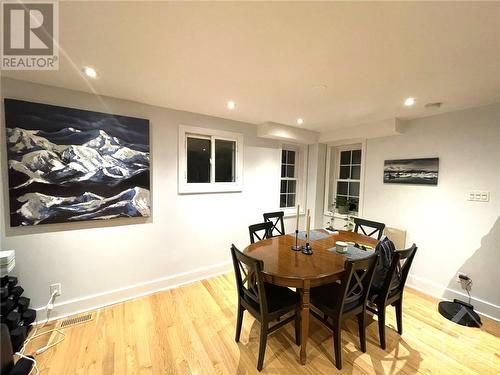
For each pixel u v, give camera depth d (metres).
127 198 2.47
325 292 1.94
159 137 2.68
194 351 1.84
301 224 4.30
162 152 2.71
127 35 1.31
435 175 2.76
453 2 1.01
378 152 3.39
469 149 2.50
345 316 1.71
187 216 2.96
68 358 1.75
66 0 1.03
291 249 2.24
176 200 2.86
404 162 3.07
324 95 2.22
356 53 1.47
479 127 2.43
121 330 2.07
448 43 1.33
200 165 3.07
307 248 2.17
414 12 1.08
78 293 2.30
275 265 1.85
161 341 1.94
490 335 2.08
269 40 1.34
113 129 2.35
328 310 1.74
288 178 4.20
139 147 2.51
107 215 2.36
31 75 1.86
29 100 1.99
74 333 2.01
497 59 1.50
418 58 1.51
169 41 1.36
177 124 2.79
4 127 1.91
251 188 3.55
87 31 1.27
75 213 2.20
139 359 1.75
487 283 2.39
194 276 3.04
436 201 2.77
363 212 3.59
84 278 2.32
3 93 1.89
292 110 2.74
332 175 4.29
